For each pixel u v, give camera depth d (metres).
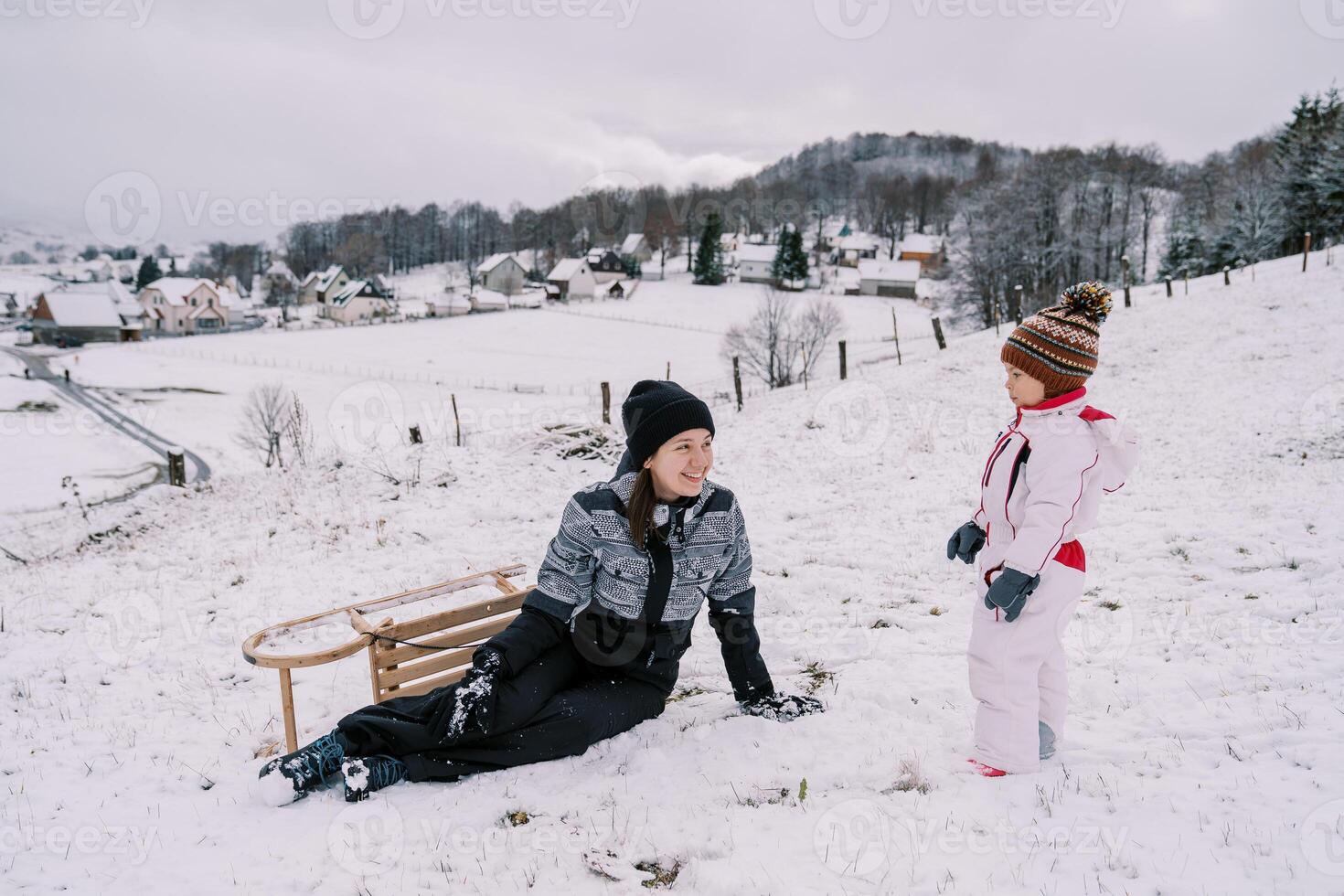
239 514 10.82
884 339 62.78
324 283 102.31
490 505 9.91
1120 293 34.38
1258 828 2.55
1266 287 27.56
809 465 12.84
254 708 4.65
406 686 3.97
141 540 10.43
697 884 2.56
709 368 55.66
